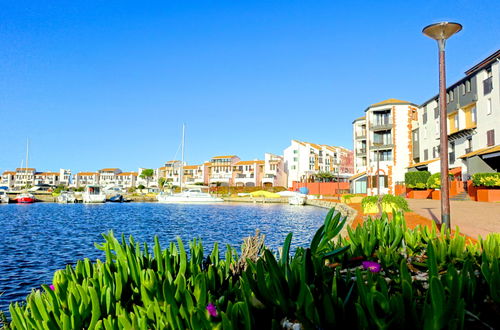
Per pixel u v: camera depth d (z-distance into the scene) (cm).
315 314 243
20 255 1712
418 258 501
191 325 268
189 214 4578
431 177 3916
